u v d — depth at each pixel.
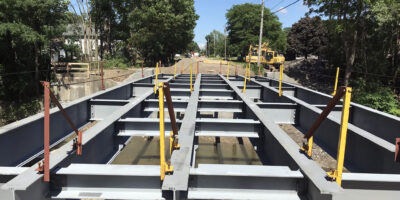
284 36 58.56
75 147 3.16
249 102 6.69
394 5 15.43
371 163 3.97
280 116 6.61
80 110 6.00
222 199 2.59
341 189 2.30
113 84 22.97
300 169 2.79
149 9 32.72
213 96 9.81
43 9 19.39
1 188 2.24
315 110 5.64
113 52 40.38
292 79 29.22
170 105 2.76
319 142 5.47
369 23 19.33
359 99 14.55
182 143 3.62
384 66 18.67
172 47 44.97
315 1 20.66
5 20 18.91
